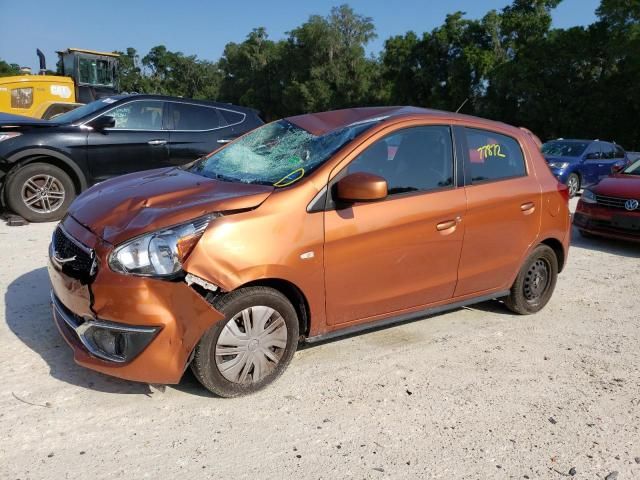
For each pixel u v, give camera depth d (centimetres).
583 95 4106
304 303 362
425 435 324
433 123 430
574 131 4188
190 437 309
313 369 392
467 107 5025
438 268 425
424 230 406
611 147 1647
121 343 313
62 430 307
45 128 792
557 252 536
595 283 645
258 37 7488
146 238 312
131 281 306
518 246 482
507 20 4650
